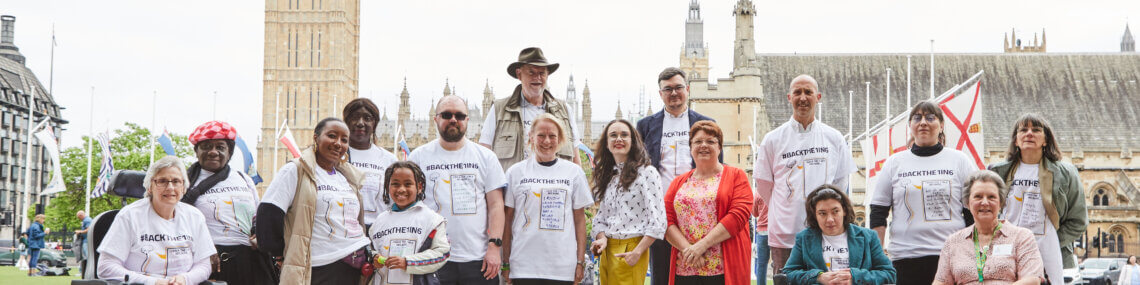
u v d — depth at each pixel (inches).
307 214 398.3
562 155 526.3
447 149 454.6
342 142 409.4
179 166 403.2
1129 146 3275.1
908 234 454.6
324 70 5216.5
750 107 3216.0
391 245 404.5
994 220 403.5
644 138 530.6
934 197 450.6
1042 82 3472.0
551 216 450.9
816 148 475.2
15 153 4229.8
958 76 3476.9
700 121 462.3
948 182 450.3
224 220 436.8
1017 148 460.4
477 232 446.3
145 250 394.6
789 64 3531.0
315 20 5231.3
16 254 1980.8
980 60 3538.4
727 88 3235.7
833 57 3545.8
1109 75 3499.0
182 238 403.2
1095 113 3378.4
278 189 398.6
